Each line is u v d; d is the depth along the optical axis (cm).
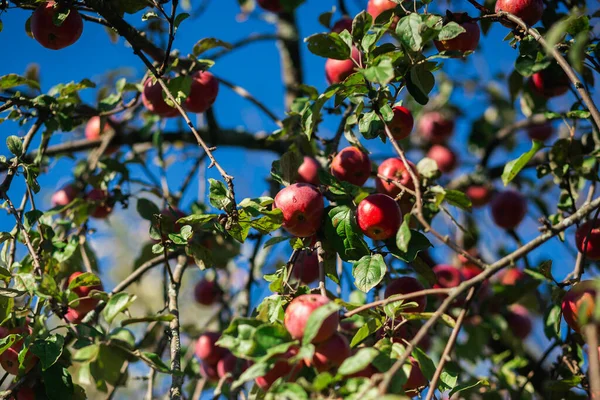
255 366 200
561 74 250
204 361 270
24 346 222
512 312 291
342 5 280
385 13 235
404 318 218
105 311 222
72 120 256
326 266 227
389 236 222
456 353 277
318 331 204
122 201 274
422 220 206
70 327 228
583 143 255
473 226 306
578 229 233
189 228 226
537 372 275
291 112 254
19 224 238
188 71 252
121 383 252
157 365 225
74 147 289
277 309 214
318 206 222
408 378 208
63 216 283
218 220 223
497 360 277
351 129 240
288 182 230
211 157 224
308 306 206
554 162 250
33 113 255
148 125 289
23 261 244
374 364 206
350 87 226
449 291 205
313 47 224
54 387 231
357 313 213
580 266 227
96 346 223
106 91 302
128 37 243
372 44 221
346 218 223
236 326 205
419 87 224
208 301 293
